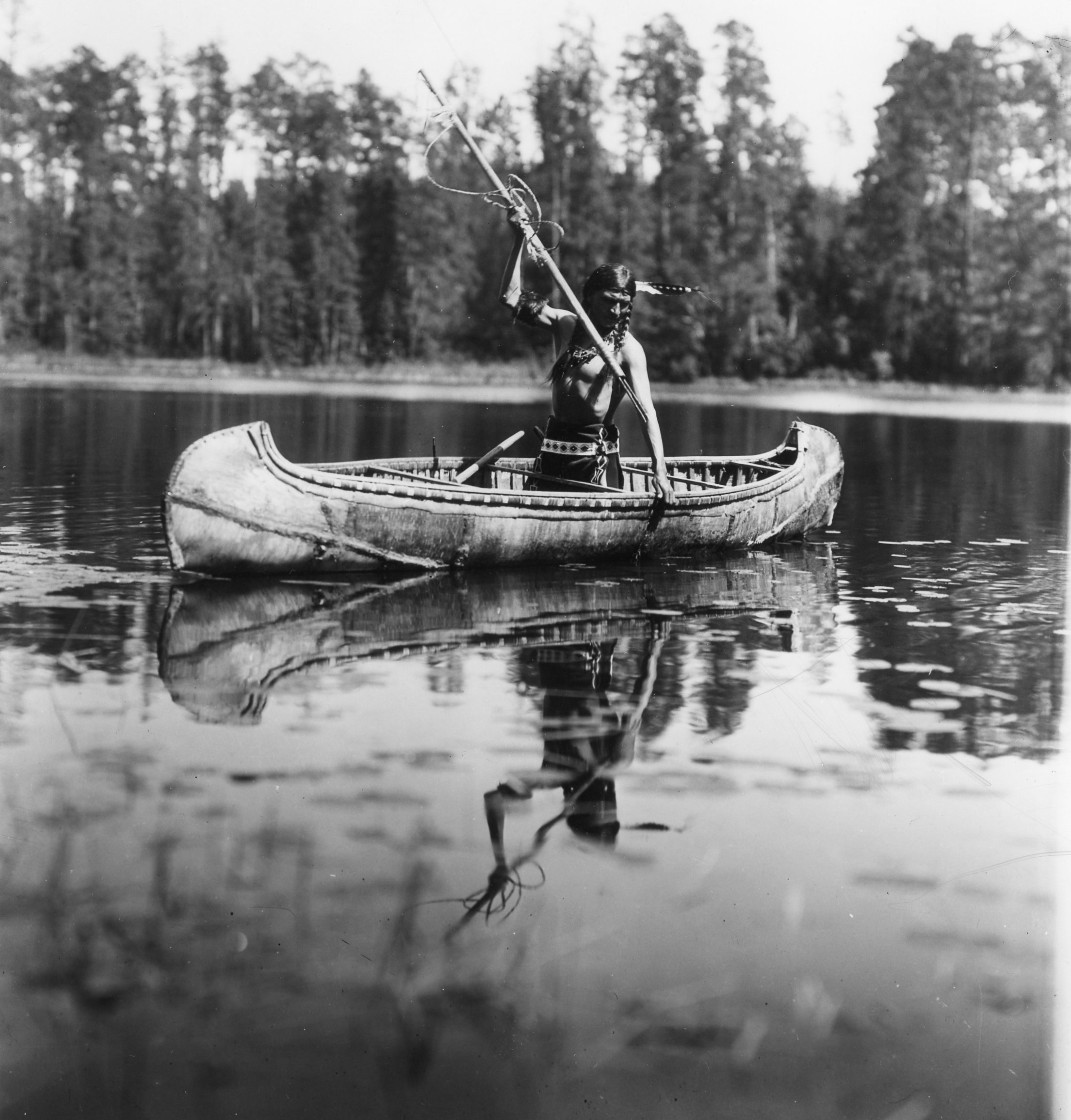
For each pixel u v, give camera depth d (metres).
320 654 4.79
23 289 55.00
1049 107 45.25
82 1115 2.01
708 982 2.41
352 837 2.99
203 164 58.72
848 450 16.62
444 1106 2.04
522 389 41.94
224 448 5.93
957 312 49.09
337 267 56.62
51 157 56.34
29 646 4.80
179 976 2.35
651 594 6.14
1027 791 3.38
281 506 6.01
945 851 2.98
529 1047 2.19
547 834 3.04
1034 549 7.80
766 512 7.73
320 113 58.12
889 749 3.72
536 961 2.45
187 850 2.88
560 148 53.59
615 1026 2.27
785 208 52.44
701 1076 2.14
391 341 56.88
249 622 5.29
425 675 4.50
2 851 2.85
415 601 5.82
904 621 5.58
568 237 52.84
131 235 56.00
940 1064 2.17
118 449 12.80
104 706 4.03
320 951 2.47
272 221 56.41
